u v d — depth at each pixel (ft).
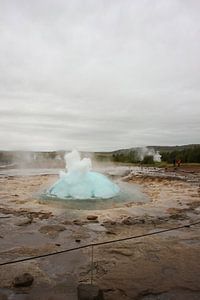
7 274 22.89
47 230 34.45
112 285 21.42
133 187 74.90
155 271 23.71
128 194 61.77
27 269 23.80
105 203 52.03
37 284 21.36
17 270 23.59
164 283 21.77
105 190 59.16
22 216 41.63
